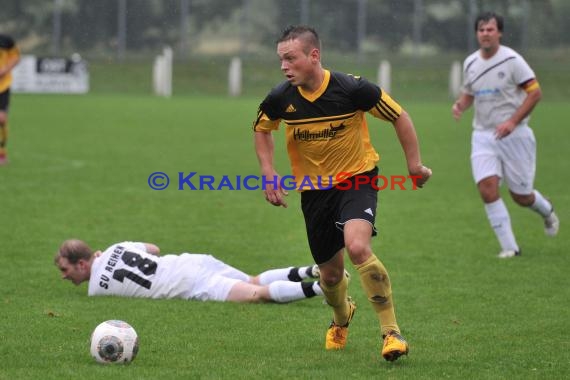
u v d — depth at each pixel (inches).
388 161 2332.7
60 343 776.3
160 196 1707.7
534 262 1167.6
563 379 687.1
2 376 676.7
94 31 5339.6
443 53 5383.9
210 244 1274.6
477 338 810.2
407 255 1210.6
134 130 2999.5
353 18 5354.3
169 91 4800.7
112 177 1942.7
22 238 1285.7
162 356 741.3
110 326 721.0
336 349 773.9
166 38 5383.9
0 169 2023.9
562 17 5324.8
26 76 4566.9
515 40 5354.3
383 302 717.3
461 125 3405.5
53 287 1003.3
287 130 755.4
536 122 3491.6
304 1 5388.8
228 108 3998.5
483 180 1214.9
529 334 824.9
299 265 1151.0
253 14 5418.3
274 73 5275.6
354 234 711.7
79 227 1381.6
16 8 5354.3
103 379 669.9
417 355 752.3
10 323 843.4
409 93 4950.8
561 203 1680.6
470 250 1246.3
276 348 775.1
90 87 4955.7
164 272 949.2
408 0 5354.3
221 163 2220.7
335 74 733.3
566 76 5226.4
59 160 2206.0
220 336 810.2
